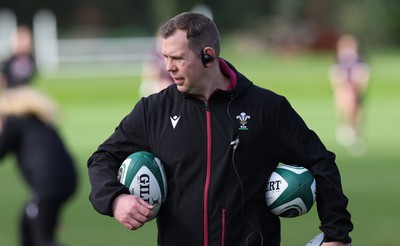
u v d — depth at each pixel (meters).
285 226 31.12
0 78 38.12
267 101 15.10
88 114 75.50
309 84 98.44
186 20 14.78
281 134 15.07
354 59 61.22
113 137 15.46
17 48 38.41
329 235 14.98
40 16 180.25
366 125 68.94
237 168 14.88
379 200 36.44
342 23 179.88
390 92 94.44
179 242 14.99
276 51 161.25
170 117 15.10
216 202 14.80
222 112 14.99
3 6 177.50
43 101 22.33
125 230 30.66
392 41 175.12
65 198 22.33
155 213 14.95
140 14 187.88
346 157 51.34
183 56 14.72
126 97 88.75
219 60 15.27
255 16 190.38
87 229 30.83
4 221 32.56
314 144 15.18
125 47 119.44
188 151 14.93
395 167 46.56
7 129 22.05
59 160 22.23
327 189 14.99
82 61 118.12
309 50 160.50
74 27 185.25
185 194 14.93
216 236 14.80
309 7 185.00
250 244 14.89
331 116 73.88
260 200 15.14
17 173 45.19
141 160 14.95
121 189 14.70
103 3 186.62
